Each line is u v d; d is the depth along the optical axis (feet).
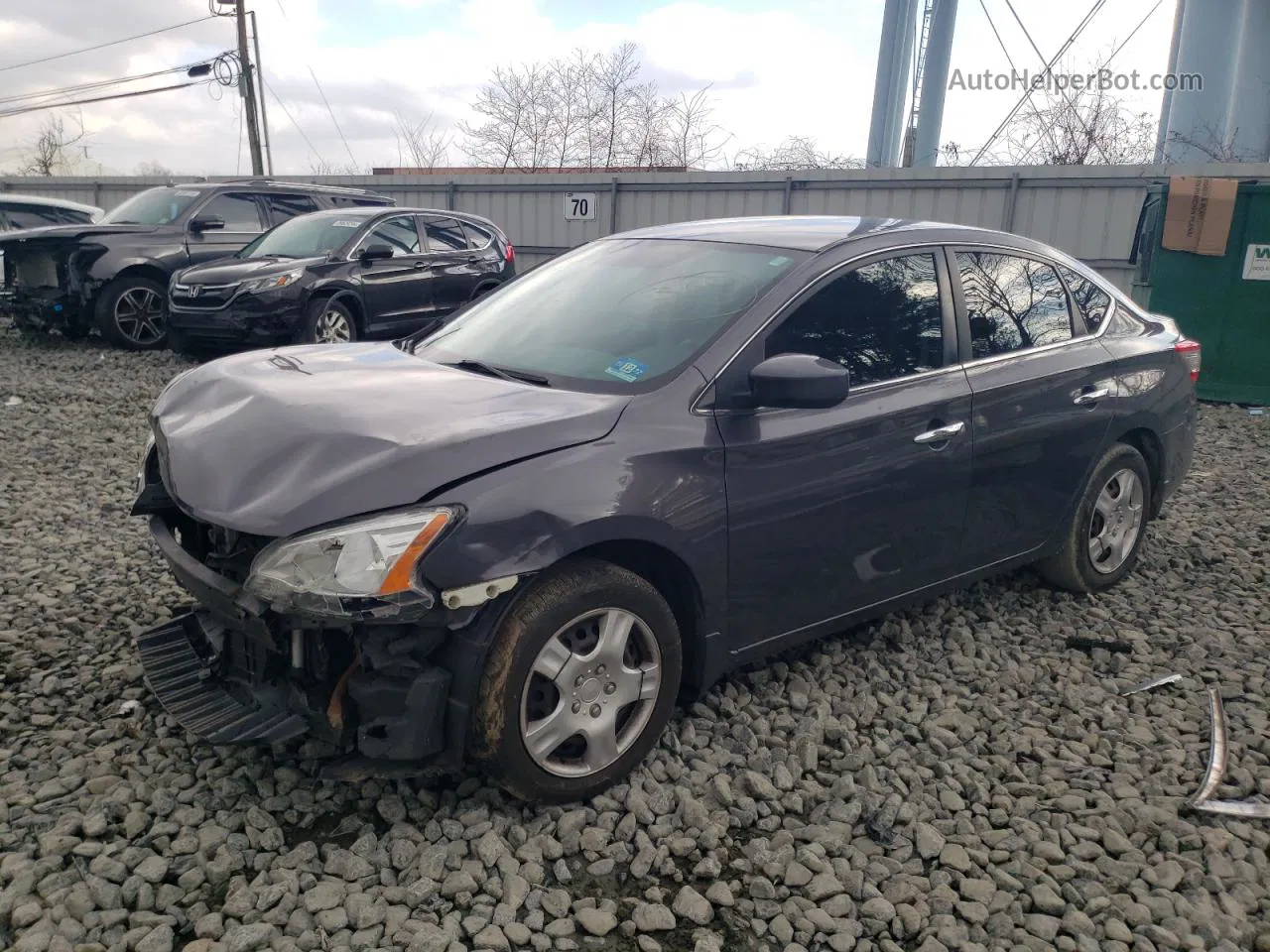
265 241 37.70
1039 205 50.60
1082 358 14.75
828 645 13.78
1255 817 10.29
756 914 8.79
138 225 38.96
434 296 38.63
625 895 8.95
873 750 11.43
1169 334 16.88
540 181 65.87
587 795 10.03
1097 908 8.91
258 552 9.04
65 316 38.11
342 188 44.62
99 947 7.93
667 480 9.96
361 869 8.93
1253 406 31.76
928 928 8.67
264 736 9.14
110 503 19.49
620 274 12.98
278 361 11.98
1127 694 12.89
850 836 9.89
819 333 11.56
